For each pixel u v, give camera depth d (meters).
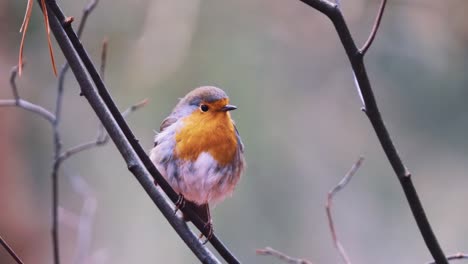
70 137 12.85
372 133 13.45
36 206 12.88
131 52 12.30
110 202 12.89
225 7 12.83
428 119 13.43
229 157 7.28
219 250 6.14
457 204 13.48
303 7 13.32
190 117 7.26
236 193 12.52
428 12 13.12
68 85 12.91
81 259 8.12
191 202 7.35
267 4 13.16
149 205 13.12
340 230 13.25
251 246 12.48
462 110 13.36
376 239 13.42
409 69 13.30
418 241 13.45
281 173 12.72
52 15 5.52
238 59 12.65
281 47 13.10
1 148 12.59
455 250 13.30
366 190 13.51
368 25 13.27
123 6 12.47
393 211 13.55
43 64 12.77
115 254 12.72
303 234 12.80
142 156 5.79
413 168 13.55
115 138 5.86
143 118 12.05
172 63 12.16
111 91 12.22
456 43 13.17
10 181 12.65
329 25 13.45
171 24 12.12
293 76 13.11
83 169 12.89
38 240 12.77
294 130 12.88
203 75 12.34
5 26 12.65
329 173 13.15
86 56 5.30
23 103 6.91
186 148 7.13
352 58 4.84
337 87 13.42
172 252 13.08
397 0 13.15
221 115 7.27
